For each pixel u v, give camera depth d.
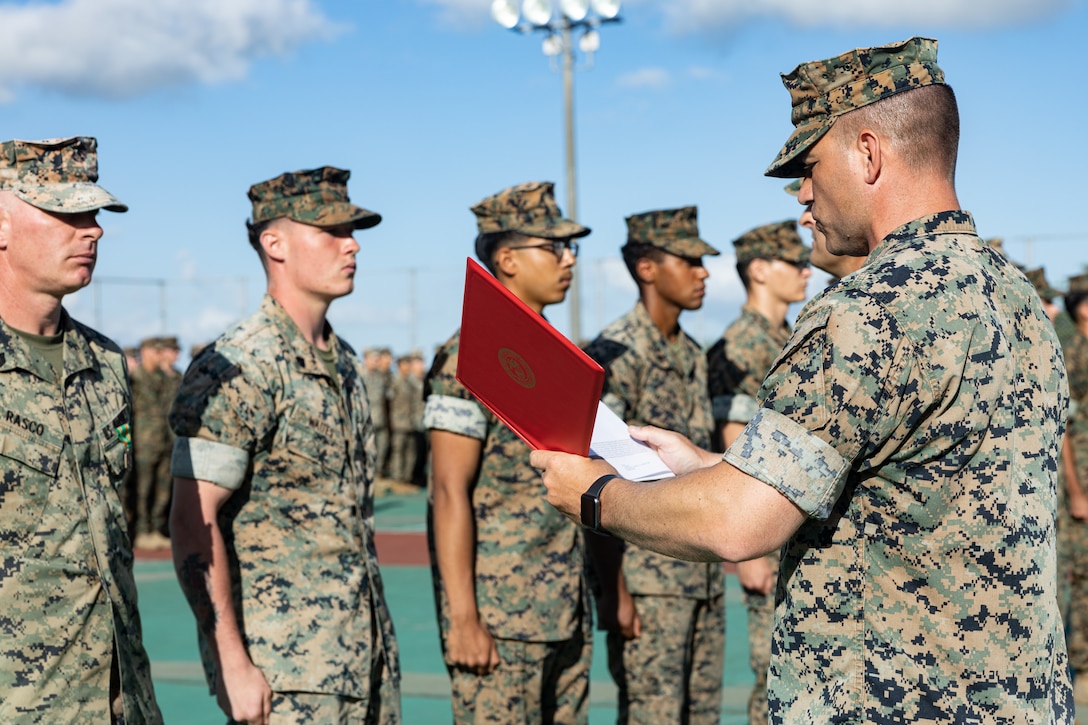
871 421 1.75
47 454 2.53
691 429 4.50
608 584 4.16
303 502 3.09
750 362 4.95
